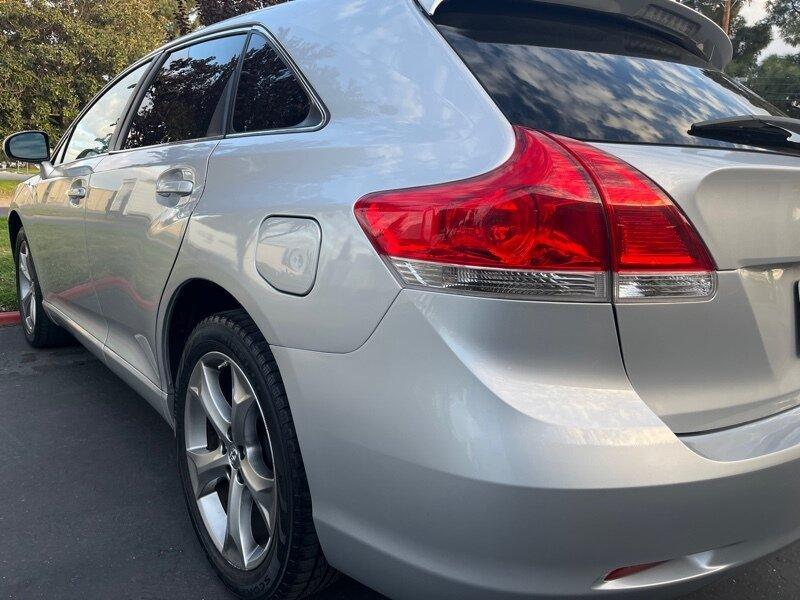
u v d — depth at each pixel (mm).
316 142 1872
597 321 1429
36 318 4363
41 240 3885
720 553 1529
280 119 2104
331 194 1690
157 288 2385
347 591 2229
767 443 1562
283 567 1857
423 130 1678
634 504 1369
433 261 1462
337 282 1607
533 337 1406
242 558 2059
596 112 1763
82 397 3803
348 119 1862
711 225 1527
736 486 1467
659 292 1471
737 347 1609
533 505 1344
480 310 1413
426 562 1483
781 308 1710
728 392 1604
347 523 1635
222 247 1988
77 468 3000
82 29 24141
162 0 28938
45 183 3857
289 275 1736
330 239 1646
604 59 2012
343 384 1584
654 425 1416
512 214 1421
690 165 1560
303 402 1684
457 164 1541
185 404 2289
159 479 2924
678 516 1414
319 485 1684
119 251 2729
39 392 3859
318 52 2076
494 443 1354
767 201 1627
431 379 1431
